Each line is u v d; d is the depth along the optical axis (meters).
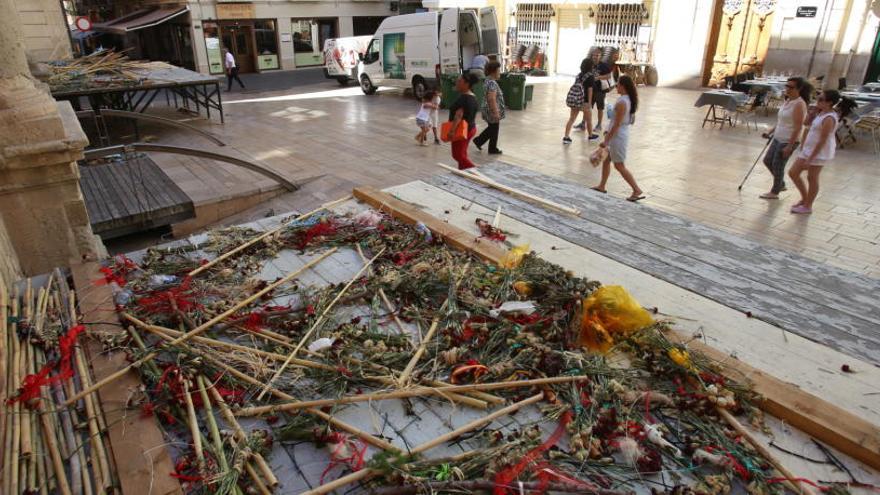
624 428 2.11
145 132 12.29
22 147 3.81
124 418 2.14
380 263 3.46
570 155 9.56
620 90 6.59
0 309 2.81
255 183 8.45
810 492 1.84
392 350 2.59
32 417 2.14
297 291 3.17
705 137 10.80
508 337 2.62
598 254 3.57
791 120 6.74
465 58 14.79
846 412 2.11
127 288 3.08
